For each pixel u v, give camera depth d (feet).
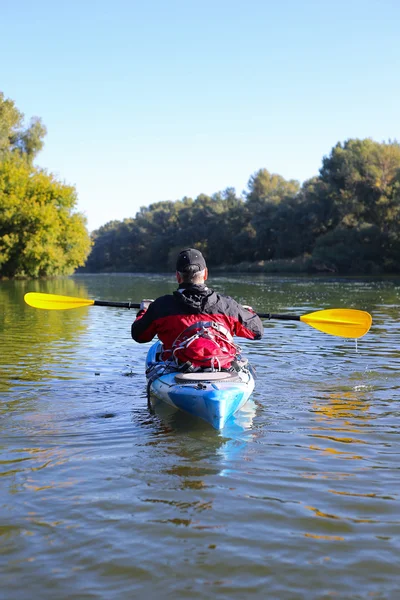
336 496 10.70
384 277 142.31
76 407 17.04
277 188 281.74
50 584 8.00
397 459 12.62
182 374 16.34
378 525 9.59
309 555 8.69
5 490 11.02
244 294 72.23
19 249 130.62
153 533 9.36
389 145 184.55
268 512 10.06
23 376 21.53
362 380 20.40
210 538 9.20
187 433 14.53
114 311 49.83
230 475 11.73
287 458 12.71
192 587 7.93
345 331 21.62
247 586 7.94
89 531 9.43
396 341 29.30
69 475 11.76
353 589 7.86
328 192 194.08
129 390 19.24
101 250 408.87
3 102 151.53
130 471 11.96
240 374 16.97
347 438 14.05
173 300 16.98
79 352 27.17
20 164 136.05
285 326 36.83
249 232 257.55
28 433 14.53
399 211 167.73
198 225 296.30
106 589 7.89
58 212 136.67
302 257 203.51
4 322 40.57
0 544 9.02
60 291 83.56
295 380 20.45
